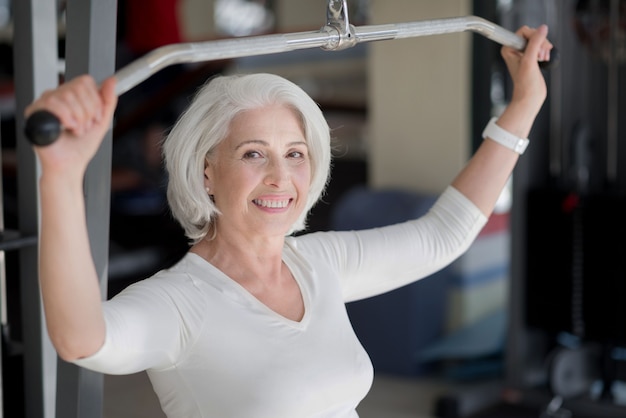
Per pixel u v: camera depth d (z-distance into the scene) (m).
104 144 2.25
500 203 5.75
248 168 2.15
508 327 5.09
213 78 2.22
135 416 5.05
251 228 2.18
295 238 2.42
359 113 9.83
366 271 2.45
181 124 2.17
